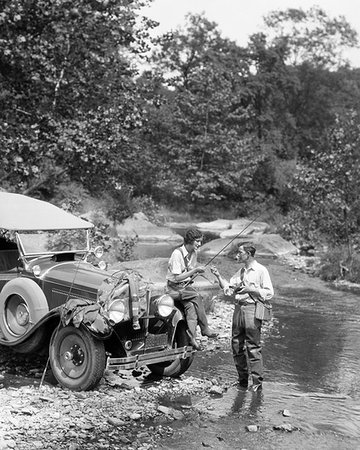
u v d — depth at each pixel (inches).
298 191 863.7
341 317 520.4
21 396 270.4
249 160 1775.3
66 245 341.1
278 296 621.6
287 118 2129.7
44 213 339.6
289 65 2197.3
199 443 234.8
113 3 532.7
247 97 2025.1
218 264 743.1
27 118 526.0
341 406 289.9
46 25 513.7
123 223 1237.1
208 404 281.3
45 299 308.3
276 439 243.9
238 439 242.1
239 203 1784.0
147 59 580.4
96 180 546.0
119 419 251.6
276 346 410.3
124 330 294.4
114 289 288.4
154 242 1178.6
